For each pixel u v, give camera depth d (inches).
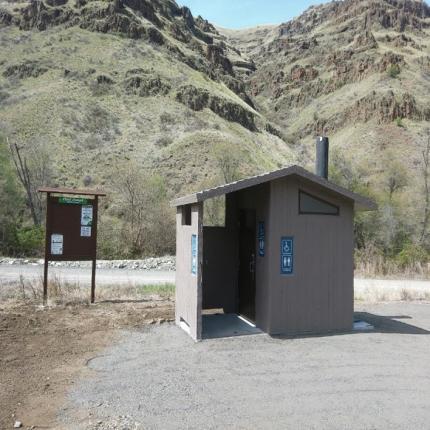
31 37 2960.1
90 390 221.9
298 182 337.1
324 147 398.0
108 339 314.7
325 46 6008.9
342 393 219.5
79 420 188.5
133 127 2170.3
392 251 1012.5
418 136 2994.6
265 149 2723.9
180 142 2036.2
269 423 186.2
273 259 330.6
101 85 2465.6
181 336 323.9
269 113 4948.3
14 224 1032.8
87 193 437.1
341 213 350.6
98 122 2133.4
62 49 2790.4
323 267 344.2
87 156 1822.1
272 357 276.4
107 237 1056.8
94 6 3314.5
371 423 186.9
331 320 346.0
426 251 999.6
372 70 4485.7
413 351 294.4
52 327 343.9
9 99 2186.3
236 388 224.8
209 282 393.1
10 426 183.3
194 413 195.6
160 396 214.4
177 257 366.6
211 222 1088.8
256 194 353.1
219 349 292.5
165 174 1796.3
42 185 1396.4
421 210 1147.9
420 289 607.8
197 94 2706.7
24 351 285.9
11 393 218.5
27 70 2495.1
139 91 2529.5
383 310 455.2
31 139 1823.3
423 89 3878.0
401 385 231.3
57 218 431.8
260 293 344.2
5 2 3585.1
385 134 3080.7
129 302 447.2
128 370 251.6
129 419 189.3
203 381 234.5
